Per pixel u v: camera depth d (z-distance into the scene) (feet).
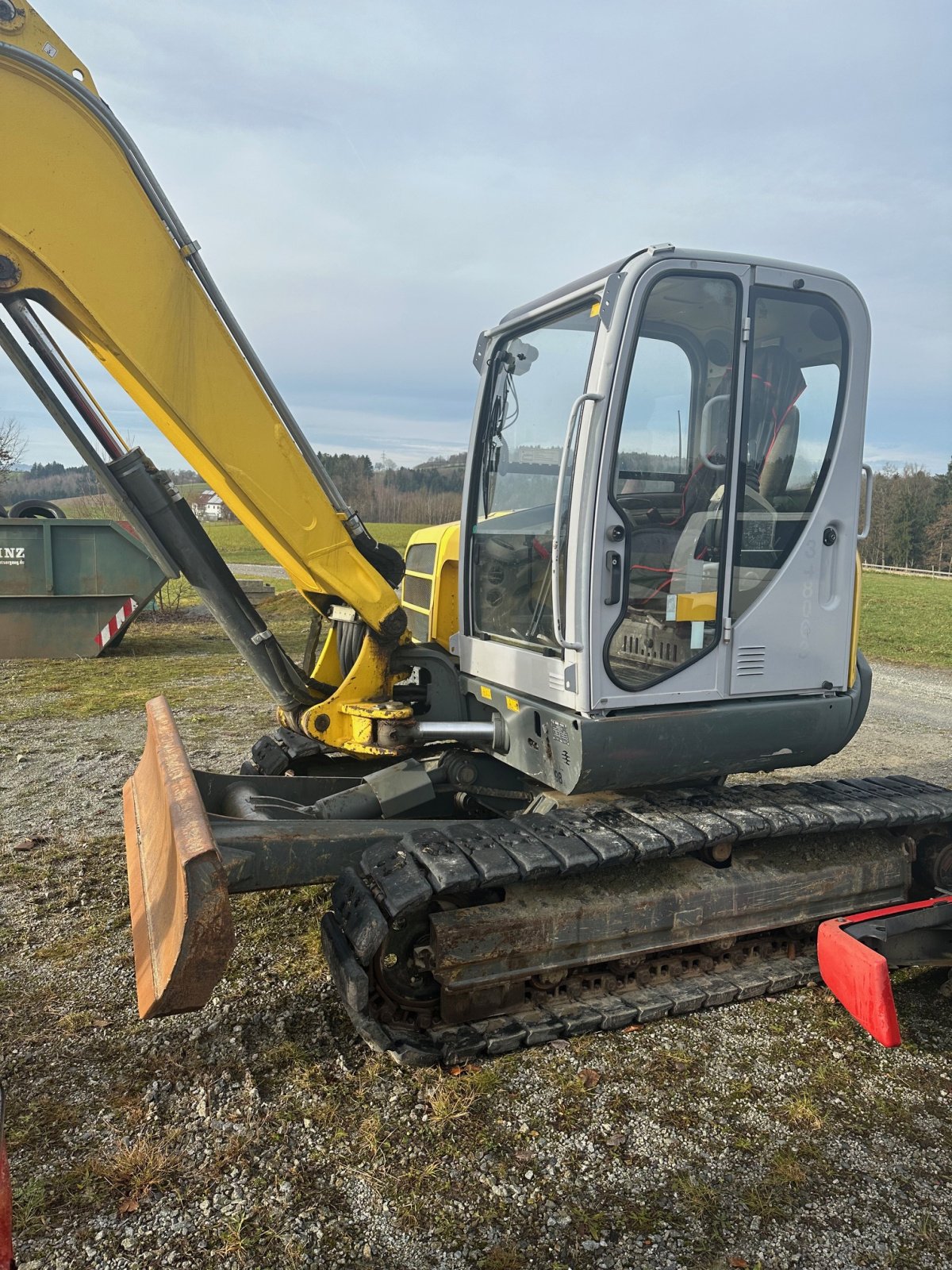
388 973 10.25
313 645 15.12
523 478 12.41
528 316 12.11
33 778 20.15
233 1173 8.20
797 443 11.57
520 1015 10.61
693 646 11.11
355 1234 7.55
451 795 13.61
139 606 35.96
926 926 11.16
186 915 8.14
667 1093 9.61
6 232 9.85
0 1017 10.65
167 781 9.91
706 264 10.43
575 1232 7.64
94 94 10.15
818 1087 9.83
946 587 102.47
